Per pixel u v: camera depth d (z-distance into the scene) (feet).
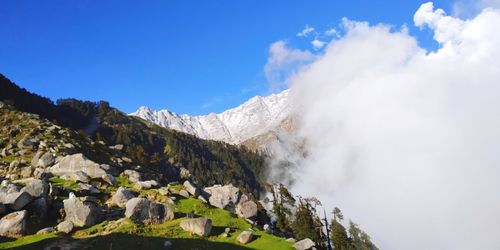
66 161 201.67
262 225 186.80
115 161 280.92
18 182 149.69
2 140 263.70
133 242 116.78
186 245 119.24
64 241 115.34
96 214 136.46
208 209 169.78
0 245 109.70
